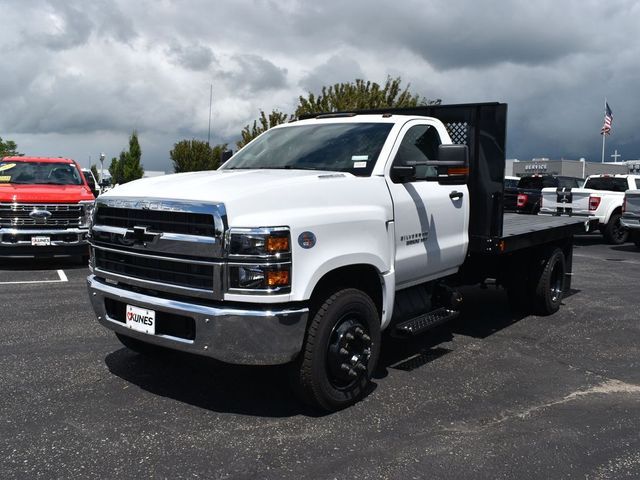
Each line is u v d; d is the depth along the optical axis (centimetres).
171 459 356
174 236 396
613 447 384
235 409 433
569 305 827
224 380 491
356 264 440
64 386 474
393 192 484
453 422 419
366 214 445
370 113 630
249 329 381
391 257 475
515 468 354
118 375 500
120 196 433
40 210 1071
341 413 431
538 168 5319
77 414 420
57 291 872
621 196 1723
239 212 382
